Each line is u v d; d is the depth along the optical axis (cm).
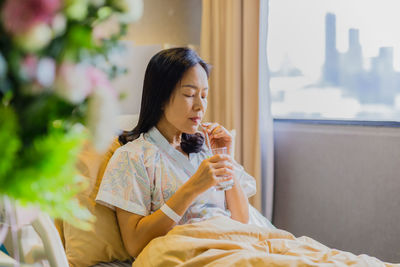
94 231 148
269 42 270
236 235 138
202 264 122
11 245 100
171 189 152
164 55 152
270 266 116
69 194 62
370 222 227
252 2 254
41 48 53
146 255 132
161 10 286
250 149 261
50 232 95
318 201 249
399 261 217
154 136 157
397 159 217
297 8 255
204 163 140
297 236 260
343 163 237
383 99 224
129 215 145
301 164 256
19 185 54
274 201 270
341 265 116
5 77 53
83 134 59
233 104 262
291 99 263
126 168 148
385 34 221
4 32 52
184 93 149
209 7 274
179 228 138
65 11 54
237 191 164
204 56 276
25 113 55
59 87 53
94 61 60
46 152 54
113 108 57
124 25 63
